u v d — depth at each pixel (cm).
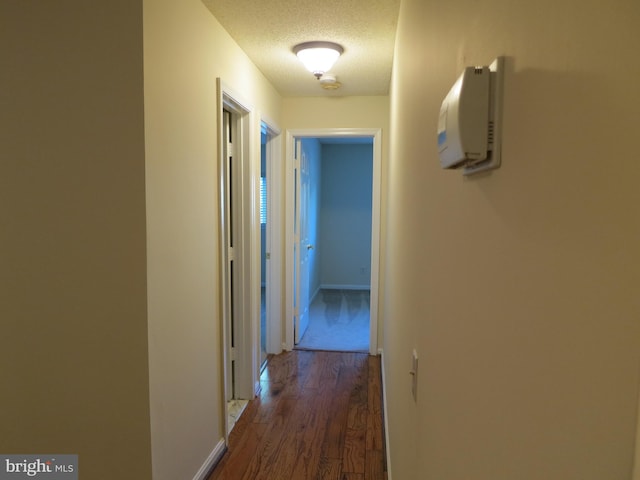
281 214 380
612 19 23
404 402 137
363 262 689
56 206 156
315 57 249
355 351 394
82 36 150
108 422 161
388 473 208
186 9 181
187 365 189
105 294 157
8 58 154
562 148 29
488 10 46
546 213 31
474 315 51
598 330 24
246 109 266
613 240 23
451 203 65
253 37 237
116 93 149
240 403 292
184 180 181
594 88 25
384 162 369
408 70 149
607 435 24
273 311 383
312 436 250
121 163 151
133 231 153
